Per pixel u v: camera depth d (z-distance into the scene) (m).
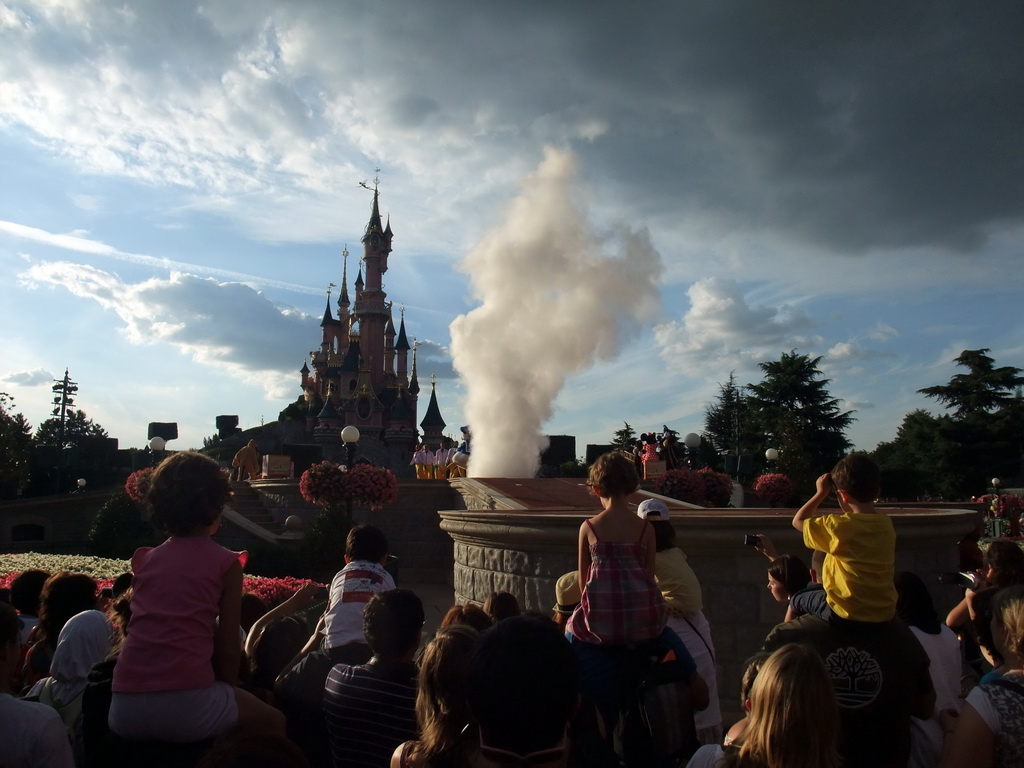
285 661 4.93
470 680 2.43
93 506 32.88
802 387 56.31
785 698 2.71
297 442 103.19
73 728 4.31
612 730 3.96
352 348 125.94
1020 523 28.72
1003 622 3.14
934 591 8.12
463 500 20.88
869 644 3.64
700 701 4.09
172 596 3.37
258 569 19.42
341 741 3.69
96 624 4.51
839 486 3.92
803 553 7.57
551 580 7.96
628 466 4.38
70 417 81.69
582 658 4.09
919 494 53.97
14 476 47.81
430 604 16.84
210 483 3.56
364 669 3.77
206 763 2.19
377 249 133.25
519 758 2.34
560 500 16.86
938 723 3.94
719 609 7.57
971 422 56.50
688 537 7.47
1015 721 2.93
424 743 2.98
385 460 87.56
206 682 3.34
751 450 56.56
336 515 19.48
